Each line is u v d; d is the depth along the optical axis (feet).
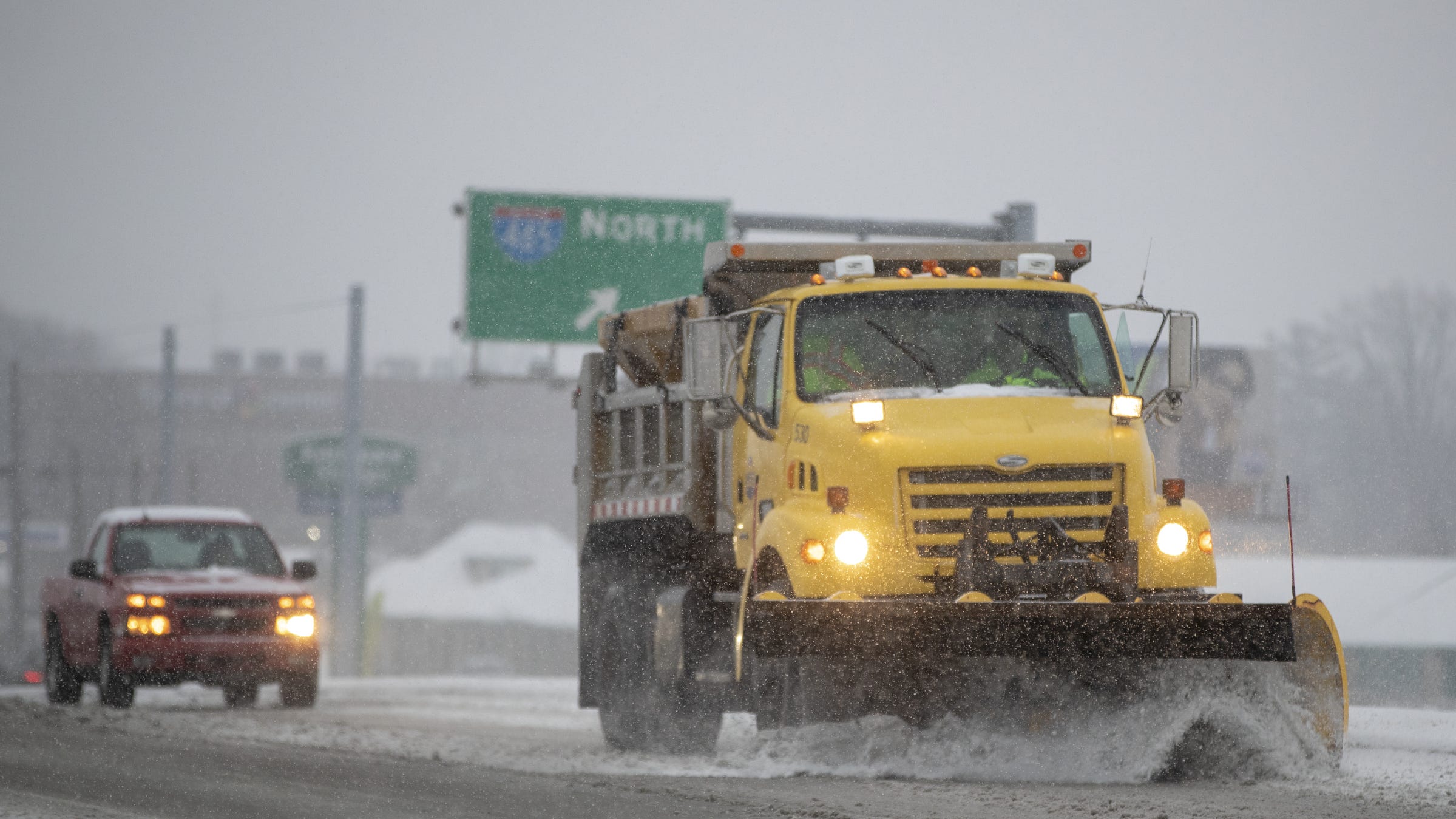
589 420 147.54
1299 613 96.17
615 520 140.56
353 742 136.05
